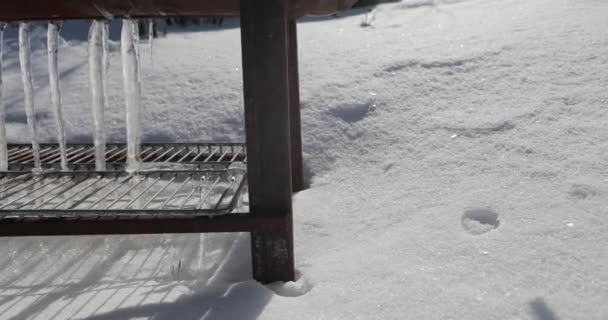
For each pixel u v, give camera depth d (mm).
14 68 5320
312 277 1884
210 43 5863
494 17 5078
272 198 1879
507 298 1590
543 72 3260
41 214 1813
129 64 2389
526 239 1857
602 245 1771
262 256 1891
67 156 3002
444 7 7059
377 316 1591
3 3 1753
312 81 3891
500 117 2869
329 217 2404
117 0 1734
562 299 1554
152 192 2752
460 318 1532
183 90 4109
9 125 3977
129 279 2043
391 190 2525
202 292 1831
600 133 2488
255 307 1696
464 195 2264
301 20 7723
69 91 4395
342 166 2979
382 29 5770
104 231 1854
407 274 1785
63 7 1770
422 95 3385
